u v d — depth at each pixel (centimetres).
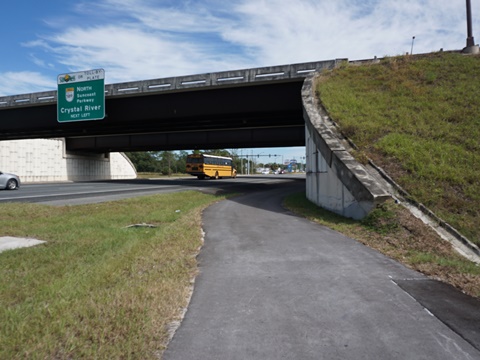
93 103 2761
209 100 2636
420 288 526
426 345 359
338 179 1246
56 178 4753
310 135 1697
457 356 338
